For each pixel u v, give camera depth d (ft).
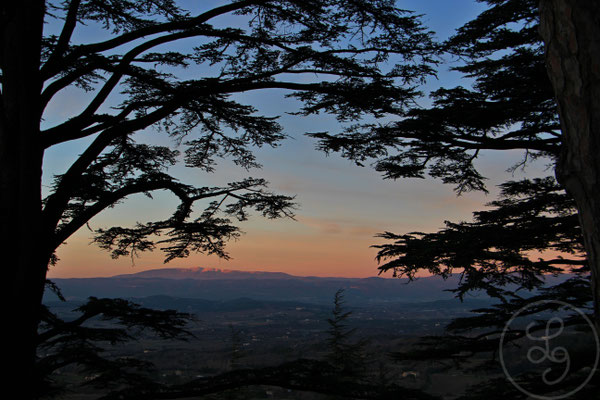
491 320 21.97
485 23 23.95
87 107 19.86
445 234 21.62
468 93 24.04
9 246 16.58
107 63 20.34
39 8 18.08
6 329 15.83
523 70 22.13
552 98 22.99
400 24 21.71
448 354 21.95
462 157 27.84
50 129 18.80
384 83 21.85
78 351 19.25
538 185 23.07
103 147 20.04
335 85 22.22
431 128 24.23
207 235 25.34
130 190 21.56
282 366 17.33
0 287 16.15
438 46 22.90
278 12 22.90
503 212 21.43
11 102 17.54
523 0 22.67
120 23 24.17
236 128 26.76
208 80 21.79
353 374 17.62
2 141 17.17
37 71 17.93
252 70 24.50
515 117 23.81
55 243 18.48
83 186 22.70
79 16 23.15
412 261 20.99
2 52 17.92
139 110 25.11
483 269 21.62
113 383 19.90
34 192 17.01
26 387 16.08
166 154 27.58
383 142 25.41
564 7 5.47
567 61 5.44
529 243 20.66
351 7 21.74
